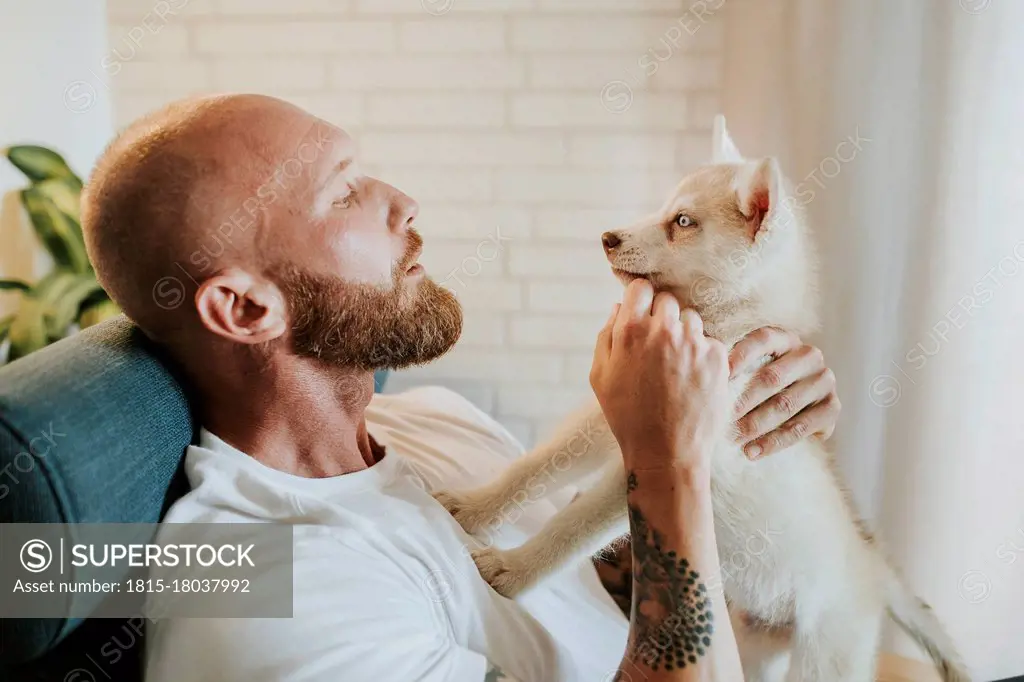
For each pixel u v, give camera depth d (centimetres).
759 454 92
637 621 75
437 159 156
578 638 93
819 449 98
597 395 83
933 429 131
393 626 68
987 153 126
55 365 71
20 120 139
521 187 156
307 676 62
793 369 92
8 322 125
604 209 155
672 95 150
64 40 147
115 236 74
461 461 108
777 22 137
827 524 95
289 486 79
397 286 84
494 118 154
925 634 105
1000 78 123
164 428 75
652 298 88
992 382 131
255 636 64
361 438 92
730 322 94
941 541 132
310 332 79
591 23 149
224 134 75
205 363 81
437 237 158
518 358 158
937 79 125
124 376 74
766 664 97
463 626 78
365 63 155
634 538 76
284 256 76
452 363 158
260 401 81
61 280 127
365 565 72
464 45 152
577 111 152
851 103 130
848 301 132
